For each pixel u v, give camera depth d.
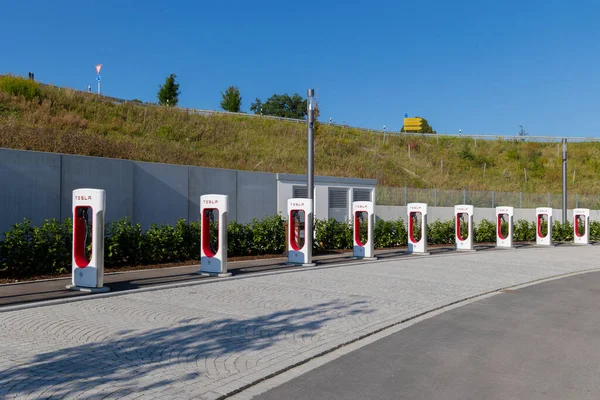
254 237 17.06
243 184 18.50
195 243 15.16
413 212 19.72
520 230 28.88
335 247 20.14
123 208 15.05
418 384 5.59
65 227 12.53
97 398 4.83
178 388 5.20
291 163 33.84
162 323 7.82
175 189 16.48
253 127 40.72
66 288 10.13
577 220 27.70
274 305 9.45
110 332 7.20
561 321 8.86
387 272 14.36
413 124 77.12
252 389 5.38
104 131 30.16
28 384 5.12
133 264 13.81
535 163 51.91
